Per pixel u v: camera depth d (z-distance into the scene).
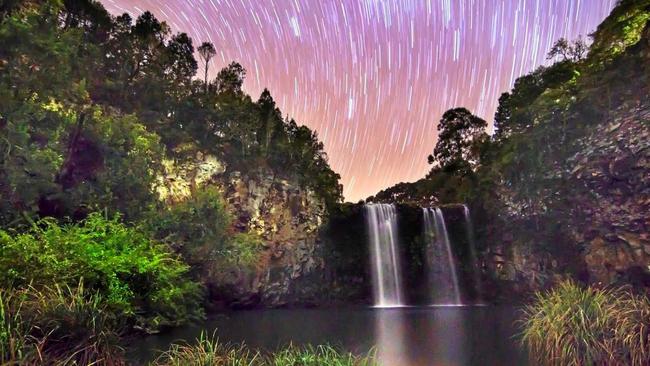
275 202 29.31
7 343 4.98
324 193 32.22
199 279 19.42
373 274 29.91
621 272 21.95
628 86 24.86
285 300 26.39
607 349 6.39
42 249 9.89
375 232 30.62
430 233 31.34
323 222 29.84
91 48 27.00
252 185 29.27
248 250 22.14
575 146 25.58
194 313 15.29
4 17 14.09
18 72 13.20
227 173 29.00
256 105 37.44
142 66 37.66
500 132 37.41
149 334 11.72
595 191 23.28
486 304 27.36
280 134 37.09
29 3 15.69
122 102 31.64
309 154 36.50
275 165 31.25
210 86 43.34
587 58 33.97
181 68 42.41
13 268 8.78
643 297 7.16
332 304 27.88
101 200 15.84
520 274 27.56
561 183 25.23
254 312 21.89
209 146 30.80
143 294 12.47
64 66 14.63
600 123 25.03
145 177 18.47
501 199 29.67
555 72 37.28
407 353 9.20
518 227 28.03
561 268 25.30
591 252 23.52
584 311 7.11
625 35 30.44
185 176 26.78
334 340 11.20
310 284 27.81
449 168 43.44
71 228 12.11
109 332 6.56
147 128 28.78
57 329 5.94
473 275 29.92
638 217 21.23
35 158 12.80
